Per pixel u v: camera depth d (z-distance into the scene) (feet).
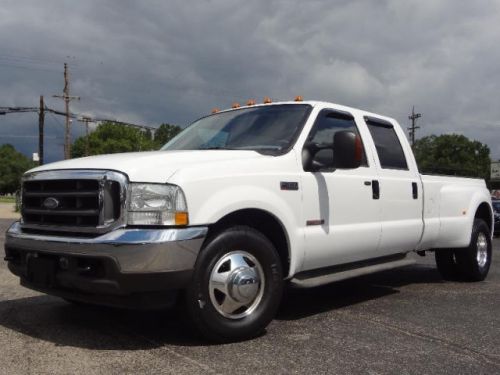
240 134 17.90
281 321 16.74
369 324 16.51
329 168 17.51
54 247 13.64
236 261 14.25
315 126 17.57
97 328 15.56
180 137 19.94
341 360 13.03
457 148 226.99
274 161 15.72
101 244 12.79
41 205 14.71
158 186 13.16
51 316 16.97
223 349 13.70
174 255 12.87
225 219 14.57
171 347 13.80
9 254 15.48
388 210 19.80
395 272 27.89
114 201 13.19
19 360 12.78
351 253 18.21
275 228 15.83
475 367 12.76
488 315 17.92
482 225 25.29
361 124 19.71
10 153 441.27
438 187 22.84
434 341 14.78
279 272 15.20
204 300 13.61
